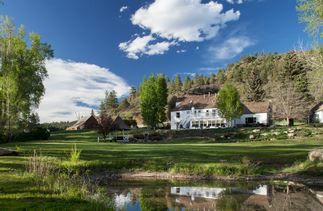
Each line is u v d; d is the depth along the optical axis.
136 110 152.88
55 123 145.50
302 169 23.14
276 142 50.09
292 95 81.62
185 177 22.78
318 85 31.92
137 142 59.94
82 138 71.56
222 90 77.06
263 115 87.94
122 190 18.27
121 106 182.50
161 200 15.71
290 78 90.62
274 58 173.38
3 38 50.94
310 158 24.23
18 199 11.27
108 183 20.48
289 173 22.95
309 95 83.81
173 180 21.86
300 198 16.19
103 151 31.06
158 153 29.92
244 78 165.88
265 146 39.81
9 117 50.94
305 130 57.25
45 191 12.77
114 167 24.22
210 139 58.09
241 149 33.94
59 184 14.03
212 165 23.89
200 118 92.12
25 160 22.78
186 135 64.62
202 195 16.92
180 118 95.31
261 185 20.00
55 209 10.09
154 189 18.72
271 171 23.62
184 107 95.25
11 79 49.62
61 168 22.11
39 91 53.97
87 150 31.78
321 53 29.14
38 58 53.19
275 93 84.69
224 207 14.29
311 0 26.45
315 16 26.72
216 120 89.81
